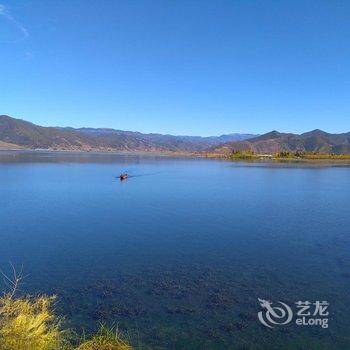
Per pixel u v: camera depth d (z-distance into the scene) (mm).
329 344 13305
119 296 16844
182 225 31594
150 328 14156
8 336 10234
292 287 18078
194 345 13117
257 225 31859
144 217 35094
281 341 13453
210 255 23094
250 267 20891
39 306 14859
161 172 100000
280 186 65000
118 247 24719
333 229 30594
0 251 23672
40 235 27844
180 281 18734
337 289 17875
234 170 109000
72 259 22078
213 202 45062
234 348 13008
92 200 46125
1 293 16906
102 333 12578
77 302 16203
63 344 11664
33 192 53594
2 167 112250
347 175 90938
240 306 16031
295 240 26938
